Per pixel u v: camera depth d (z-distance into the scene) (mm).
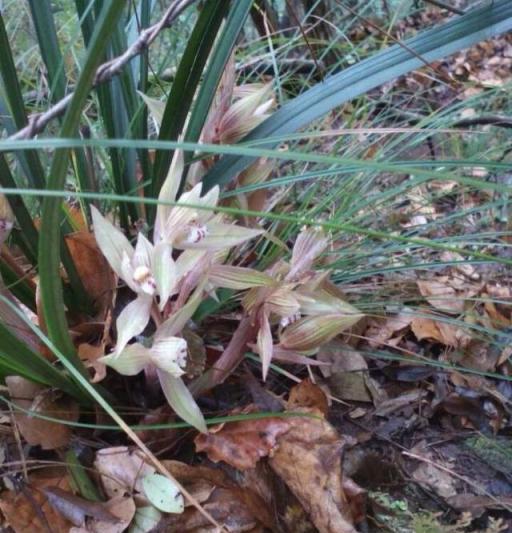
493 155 641
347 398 435
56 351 293
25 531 321
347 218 489
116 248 303
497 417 432
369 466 391
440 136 652
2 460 351
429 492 388
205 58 342
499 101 742
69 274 358
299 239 338
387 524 361
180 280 324
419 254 548
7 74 316
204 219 306
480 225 590
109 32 224
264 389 380
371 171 521
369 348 469
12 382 343
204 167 393
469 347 471
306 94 369
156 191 383
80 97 235
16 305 343
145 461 336
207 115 366
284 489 351
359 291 484
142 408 362
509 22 333
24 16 663
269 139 346
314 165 575
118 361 305
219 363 350
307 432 349
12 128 351
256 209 406
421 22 921
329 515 334
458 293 515
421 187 623
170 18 273
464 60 962
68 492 334
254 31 811
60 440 344
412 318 478
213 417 374
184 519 329
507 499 385
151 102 364
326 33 750
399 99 783
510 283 537
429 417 433
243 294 421
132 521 329
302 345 344
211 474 343
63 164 250
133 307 304
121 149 385
